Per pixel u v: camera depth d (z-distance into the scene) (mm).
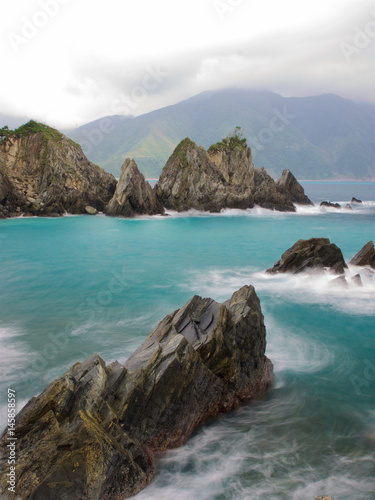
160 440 11109
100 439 9203
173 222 71938
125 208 76938
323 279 29766
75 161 83375
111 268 36094
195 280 31703
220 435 12094
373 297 26859
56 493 8203
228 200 89125
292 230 62656
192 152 89062
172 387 11312
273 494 9727
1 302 25969
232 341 13703
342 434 12219
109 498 9000
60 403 10023
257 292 28094
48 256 41219
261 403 14000
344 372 16641
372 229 64062
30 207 74625
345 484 10047
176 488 9891
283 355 18344
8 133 82375
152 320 22719
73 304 25688
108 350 18344
